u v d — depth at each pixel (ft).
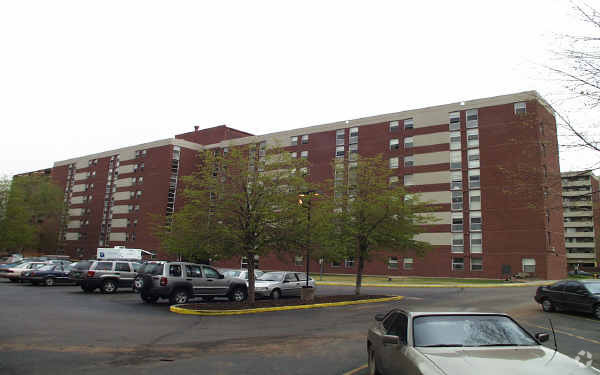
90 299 67.10
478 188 158.10
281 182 62.64
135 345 33.32
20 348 30.96
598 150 25.54
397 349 18.67
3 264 111.34
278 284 73.77
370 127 187.21
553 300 58.08
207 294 64.08
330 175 191.31
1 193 186.09
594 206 142.10
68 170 290.15
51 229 258.57
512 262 147.54
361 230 78.33
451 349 17.17
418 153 172.76
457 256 157.58
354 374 25.44
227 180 61.72
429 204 84.02
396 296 78.28
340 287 108.78
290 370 26.30
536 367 15.17
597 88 25.22
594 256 285.02
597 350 32.96
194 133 252.83
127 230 239.09
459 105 167.73
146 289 61.57
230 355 30.32
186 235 60.18
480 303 71.00
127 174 247.91
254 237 60.64
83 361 27.68
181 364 27.43
